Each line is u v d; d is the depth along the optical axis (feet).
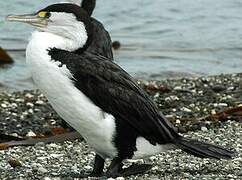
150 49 100.73
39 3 112.27
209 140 52.13
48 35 39.27
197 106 65.98
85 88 38.83
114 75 39.60
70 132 53.26
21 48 95.96
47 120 61.26
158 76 87.04
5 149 49.52
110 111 39.32
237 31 113.70
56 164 45.11
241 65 94.58
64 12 39.45
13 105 65.72
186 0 128.06
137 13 118.83
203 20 119.55
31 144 50.98
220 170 42.83
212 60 96.12
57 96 38.96
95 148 40.57
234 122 57.82
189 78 82.79
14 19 39.78
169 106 65.98
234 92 72.64
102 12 117.70
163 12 121.08
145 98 40.24
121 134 39.75
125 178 40.16
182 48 102.78
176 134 41.27
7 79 82.07
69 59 38.70
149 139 40.29
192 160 45.47
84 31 39.75
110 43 54.95
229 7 127.24
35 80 39.19
